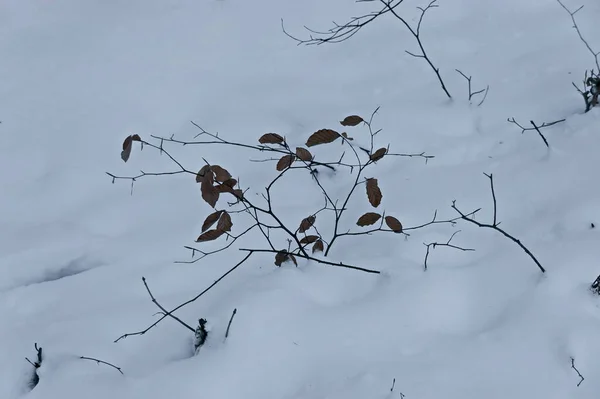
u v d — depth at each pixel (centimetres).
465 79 581
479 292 505
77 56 617
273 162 559
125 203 550
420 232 523
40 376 502
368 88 586
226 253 527
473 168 543
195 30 626
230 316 503
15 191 559
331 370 493
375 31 614
